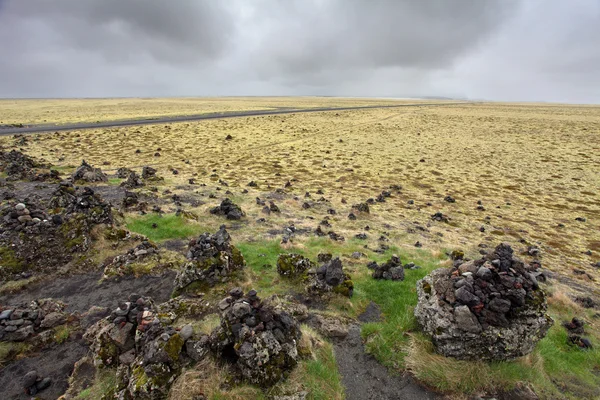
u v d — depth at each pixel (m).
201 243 13.79
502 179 37.59
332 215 23.62
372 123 83.38
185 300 11.52
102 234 16.14
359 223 22.06
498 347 8.95
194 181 31.27
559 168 42.09
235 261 13.91
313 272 13.29
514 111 124.56
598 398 8.54
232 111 111.56
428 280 10.82
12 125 64.31
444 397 8.38
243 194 27.39
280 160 44.34
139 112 103.06
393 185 33.53
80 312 11.52
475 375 8.67
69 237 15.07
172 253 15.63
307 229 20.09
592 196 31.72
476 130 72.81
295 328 9.12
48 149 44.03
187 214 20.11
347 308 11.78
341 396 8.17
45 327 10.37
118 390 7.80
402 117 98.62
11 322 9.93
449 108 141.25
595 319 12.22
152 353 7.77
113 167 36.44
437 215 24.17
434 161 45.97
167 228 18.53
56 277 13.54
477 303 9.07
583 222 24.77
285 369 8.22
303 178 35.62
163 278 13.74
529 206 28.66
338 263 12.79
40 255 14.05
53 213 16.80
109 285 13.19
